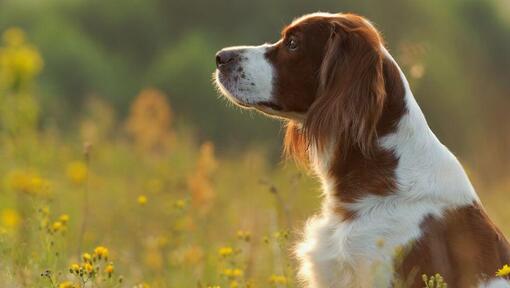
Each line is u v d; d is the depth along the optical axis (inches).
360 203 293.1
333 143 301.6
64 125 1039.6
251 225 445.1
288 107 325.1
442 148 301.0
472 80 1405.0
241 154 844.6
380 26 1326.3
